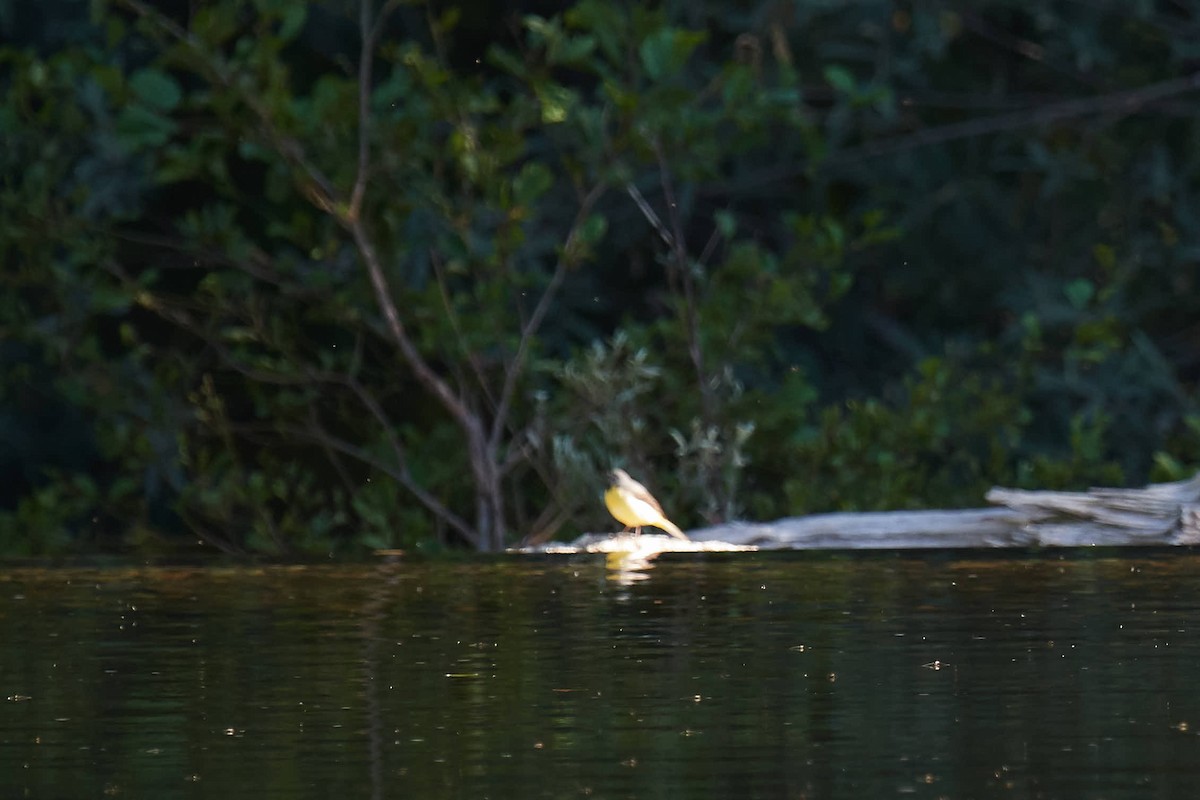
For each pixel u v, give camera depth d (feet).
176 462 60.39
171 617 29.60
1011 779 17.44
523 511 61.52
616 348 55.83
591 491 54.44
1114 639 25.64
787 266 59.98
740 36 75.05
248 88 54.44
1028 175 83.25
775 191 82.07
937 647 25.09
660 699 21.57
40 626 28.55
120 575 37.14
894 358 83.51
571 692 22.11
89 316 61.93
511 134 55.77
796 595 31.37
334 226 59.57
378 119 56.70
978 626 27.09
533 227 71.10
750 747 18.99
